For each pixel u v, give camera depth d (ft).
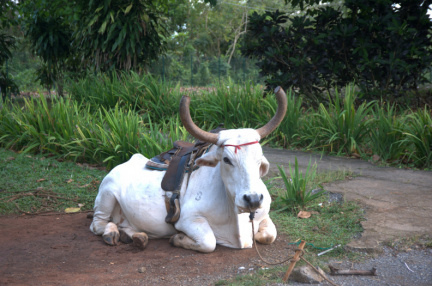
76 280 10.61
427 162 20.75
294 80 33.40
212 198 11.70
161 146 21.24
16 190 18.29
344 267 10.93
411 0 32.45
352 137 23.56
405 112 28.81
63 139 23.90
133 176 13.43
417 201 15.55
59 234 14.01
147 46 39.96
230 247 12.14
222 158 10.50
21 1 47.60
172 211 12.12
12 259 12.01
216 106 29.48
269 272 10.59
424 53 31.17
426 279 10.14
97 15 36.58
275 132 26.43
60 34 46.88
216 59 99.66
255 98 28.55
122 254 12.19
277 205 15.70
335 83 35.73
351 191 16.97
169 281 10.40
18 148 25.75
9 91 50.11
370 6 32.42
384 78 32.42
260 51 35.76
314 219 14.47
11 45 52.11
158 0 43.80
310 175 18.94
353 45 32.50
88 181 19.77
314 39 32.50
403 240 12.30
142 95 32.32
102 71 39.55
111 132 22.44
